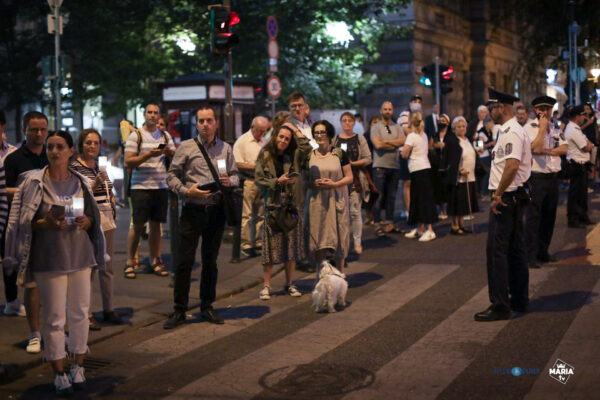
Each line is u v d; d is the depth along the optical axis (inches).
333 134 323.3
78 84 942.4
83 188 210.7
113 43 935.0
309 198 320.5
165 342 255.1
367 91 1130.0
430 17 1209.4
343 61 984.9
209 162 277.1
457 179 462.0
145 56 936.9
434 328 258.1
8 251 202.2
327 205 318.3
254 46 876.0
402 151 451.2
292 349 240.1
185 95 618.5
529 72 1167.6
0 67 971.9
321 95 985.5
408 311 285.3
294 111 386.3
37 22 982.4
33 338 236.4
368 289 330.0
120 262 394.6
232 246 406.3
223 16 454.0
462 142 476.4
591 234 444.1
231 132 465.1
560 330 247.8
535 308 279.9
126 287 334.6
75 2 928.3
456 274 352.2
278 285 348.8
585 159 466.0
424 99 1173.1
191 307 304.2
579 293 299.9
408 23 1133.7
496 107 270.8
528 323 258.8
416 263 385.1
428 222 451.8
